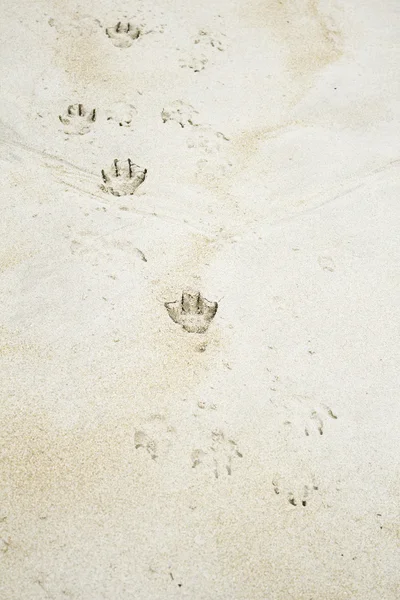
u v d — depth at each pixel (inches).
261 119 109.8
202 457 64.4
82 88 109.3
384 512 62.7
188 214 91.4
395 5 144.9
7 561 55.2
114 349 72.8
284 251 87.9
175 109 108.7
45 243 84.0
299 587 56.9
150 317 77.0
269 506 61.7
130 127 103.9
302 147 104.7
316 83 119.3
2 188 90.5
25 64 111.3
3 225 85.2
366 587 57.7
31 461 62.0
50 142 98.7
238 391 70.7
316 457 66.0
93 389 68.6
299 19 135.3
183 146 102.1
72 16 124.5
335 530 60.8
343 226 92.6
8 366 69.4
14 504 58.8
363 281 85.1
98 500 60.1
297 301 81.5
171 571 56.2
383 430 69.2
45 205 89.3
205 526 59.5
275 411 69.4
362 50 129.3
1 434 63.5
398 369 75.5
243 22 131.8
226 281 82.8
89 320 75.4
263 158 102.3
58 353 71.4
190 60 119.6
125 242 85.9
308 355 75.6
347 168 101.9
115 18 126.2
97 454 63.3
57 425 65.1
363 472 65.4
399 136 109.2
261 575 57.1
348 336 78.4
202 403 69.0
